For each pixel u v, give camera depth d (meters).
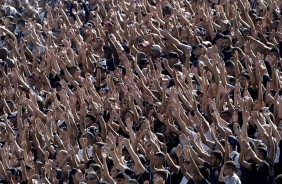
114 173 45.50
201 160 45.28
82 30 68.50
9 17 71.00
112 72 55.78
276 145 46.00
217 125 47.53
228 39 58.16
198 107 51.50
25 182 48.00
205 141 46.78
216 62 53.41
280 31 60.94
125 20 64.44
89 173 44.97
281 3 65.06
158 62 54.97
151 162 45.38
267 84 50.59
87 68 60.62
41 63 61.47
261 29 59.66
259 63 52.56
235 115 48.03
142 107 52.16
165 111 51.00
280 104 48.38
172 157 46.31
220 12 62.41
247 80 52.78
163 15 66.75
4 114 56.72
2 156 48.78
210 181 44.56
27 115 54.94
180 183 45.03
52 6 74.31
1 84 60.56
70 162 47.69
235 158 45.66
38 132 51.06
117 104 52.62
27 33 68.00
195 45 60.59
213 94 51.72
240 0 62.69
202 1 67.19
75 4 71.56
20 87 60.16
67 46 62.28
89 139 49.75
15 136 52.97
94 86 58.53
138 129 50.94
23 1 75.50
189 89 51.16
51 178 47.16
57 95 58.22
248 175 44.69
